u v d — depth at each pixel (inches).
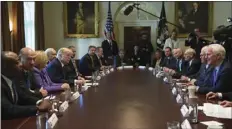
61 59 158.1
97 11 343.3
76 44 350.6
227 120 72.7
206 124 68.9
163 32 324.5
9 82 88.7
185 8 338.0
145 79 168.1
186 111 75.7
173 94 114.3
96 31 345.4
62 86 127.3
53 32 348.8
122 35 350.9
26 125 70.9
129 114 81.0
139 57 331.3
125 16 348.5
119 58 294.4
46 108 81.0
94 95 113.0
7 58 87.1
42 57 130.0
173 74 190.5
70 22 347.3
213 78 123.8
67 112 84.0
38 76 127.2
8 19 230.2
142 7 343.6
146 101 100.2
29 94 104.0
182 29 339.6
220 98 102.8
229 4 334.0
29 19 295.9
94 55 250.5
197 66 191.8
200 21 338.0
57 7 346.0
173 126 60.9
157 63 287.6
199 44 277.7
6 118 77.7
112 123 71.7
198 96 110.1
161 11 331.0
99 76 173.9
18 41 252.5
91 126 69.2
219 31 211.3
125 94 115.0
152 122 72.4
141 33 348.8
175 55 226.8
